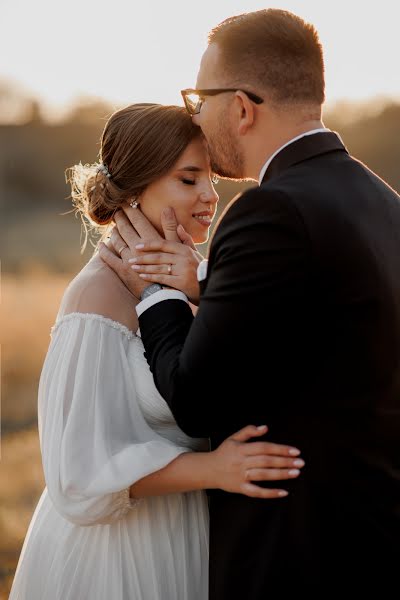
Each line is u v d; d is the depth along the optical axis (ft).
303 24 7.20
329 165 6.94
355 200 6.73
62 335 7.86
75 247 68.08
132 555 7.75
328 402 6.55
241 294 6.41
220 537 7.13
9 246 69.46
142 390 7.85
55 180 129.49
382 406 6.63
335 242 6.40
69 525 7.94
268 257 6.37
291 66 7.05
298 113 7.10
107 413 7.66
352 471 6.58
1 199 118.01
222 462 6.94
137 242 8.06
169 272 7.73
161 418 7.92
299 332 6.45
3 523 15.48
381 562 6.64
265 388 6.64
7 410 23.53
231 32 7.21
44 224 91.15
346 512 6.57
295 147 7.00
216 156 7.52
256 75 7.08
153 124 8.07
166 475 7.32
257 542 6.84
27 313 36.06
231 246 6.51
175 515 7.95
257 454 6.70
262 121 7.14
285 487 6.72
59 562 7.84
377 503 6.64
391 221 6.92
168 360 7.01
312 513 6.59
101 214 8.56
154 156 8.07
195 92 7.35
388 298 6.58
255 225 6.43
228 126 7.30
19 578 8.21
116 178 8.25
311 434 6.60
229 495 7.13
